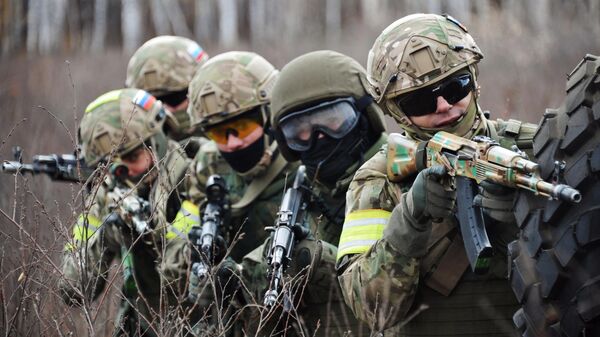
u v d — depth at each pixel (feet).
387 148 38.58
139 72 68.03
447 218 36.99
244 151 52.44
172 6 228.63
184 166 55.31
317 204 46.57
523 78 99.19
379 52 38.93
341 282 38.81
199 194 54.08
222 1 224.94
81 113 102.42
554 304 31.40
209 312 46.55
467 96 38.14
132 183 55.57
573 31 119.03
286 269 43.16
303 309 44.27
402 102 38.40
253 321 44.96
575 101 31.58
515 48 115.44
